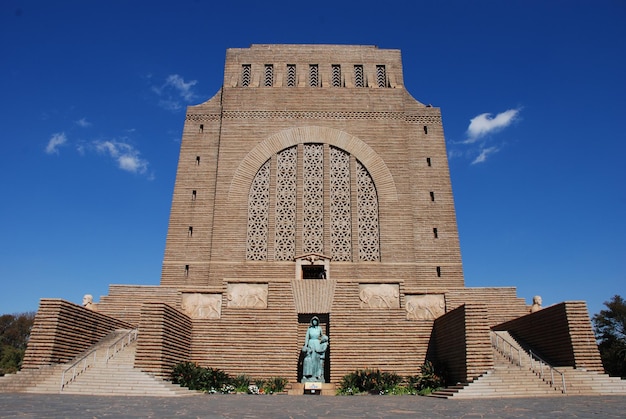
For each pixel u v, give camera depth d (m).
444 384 22.14
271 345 24.97
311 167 36.47
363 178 36.31
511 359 22.19
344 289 25.98
